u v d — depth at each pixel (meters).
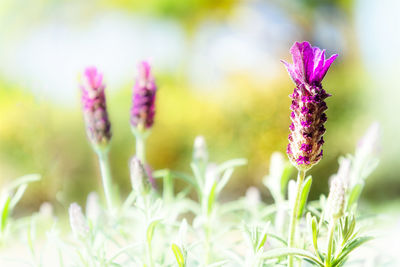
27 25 1.87
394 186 1.22
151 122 0.40
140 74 0.39
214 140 1.29
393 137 1.21
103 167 0.38
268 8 2.04
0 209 0.37
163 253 0.36
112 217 0.38
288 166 0.38
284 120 1.24
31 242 0.36
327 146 1.16
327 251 0.32
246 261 0.33
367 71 1.46
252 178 1.24
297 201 0.32
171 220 0.38
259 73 1.50
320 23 2.07
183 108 1.36
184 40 2.01
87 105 0.37
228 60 1.74
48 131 1.17
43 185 1.06
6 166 1.13
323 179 1.15
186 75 1.88
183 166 1.31
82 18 1.99
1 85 1.50
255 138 1.25
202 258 0.37
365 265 0.37
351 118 1.22
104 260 0.35
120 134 1.31
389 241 0.41
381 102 1.24
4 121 1.16
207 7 2.03
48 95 1.18
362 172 0.38
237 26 2.03
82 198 1.20
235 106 1.28
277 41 2.01
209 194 0.37
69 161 1.20
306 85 0.31
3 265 0.43
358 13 2.00
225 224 0.42
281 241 0.33
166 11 2.03
